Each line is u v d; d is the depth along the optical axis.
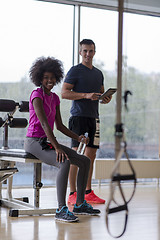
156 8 5.74
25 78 5.20
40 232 2.62
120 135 1.65
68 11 5.49
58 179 3.03
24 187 5.14
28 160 3.18
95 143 3.89
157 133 6.05
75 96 3.79
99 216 3.23
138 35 5.93
